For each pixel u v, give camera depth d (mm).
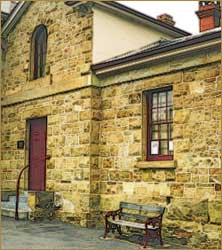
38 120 13617
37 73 13977
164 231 9688
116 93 11438
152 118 10688
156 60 10336
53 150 12688
